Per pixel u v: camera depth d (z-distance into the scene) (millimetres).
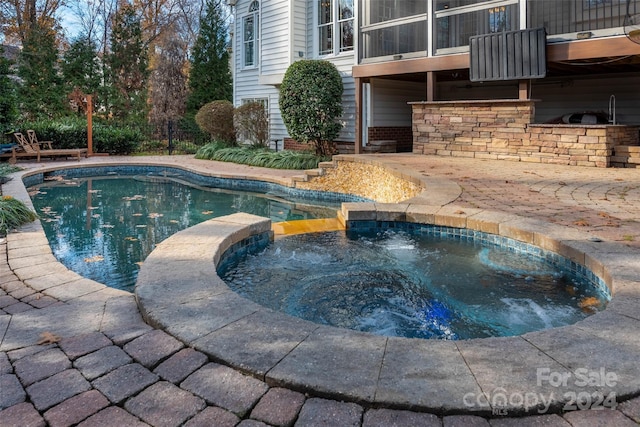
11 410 1768
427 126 9734
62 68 18516
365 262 4371
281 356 2059
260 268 4246
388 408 1730
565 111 11141
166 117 19328
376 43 10641
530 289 3637
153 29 26297
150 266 3365
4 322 2564
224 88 20547
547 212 4688
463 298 3496
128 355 2160
